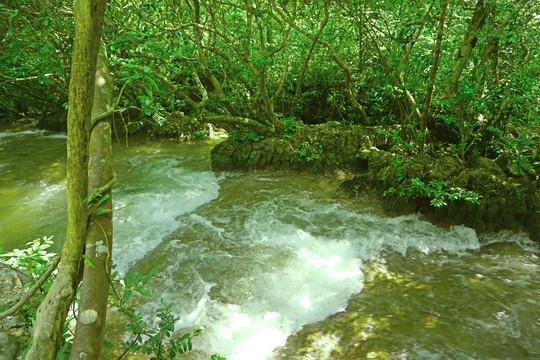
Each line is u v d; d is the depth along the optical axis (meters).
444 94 5.75
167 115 8.88
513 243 4.55
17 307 1.46
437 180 4.95
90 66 1.16
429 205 5.01
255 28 8.45
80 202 1.31
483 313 3.37
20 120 11.35
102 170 1.49
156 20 7.11
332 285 3.84
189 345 2.34
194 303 3.62
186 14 7.21
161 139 8.70
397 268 4.12
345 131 6.71
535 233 4.53
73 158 1.25
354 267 4.12
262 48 7.52
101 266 1.34
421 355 2.94
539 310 3.38
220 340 3.18
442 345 3.03
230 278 3.96
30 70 5.16
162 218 5.18
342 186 5.76
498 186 4.66
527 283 3.79
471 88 5.03
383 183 5.37
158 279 3.96
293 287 3.82
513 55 5.14
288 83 8.25
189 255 4.35
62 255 1.38
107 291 1.32
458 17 5.60
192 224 5.03
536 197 4.50
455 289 3.72
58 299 1.29
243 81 7.21
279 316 3.45
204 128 8.80
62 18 4.47
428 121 6.94
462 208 4.76
